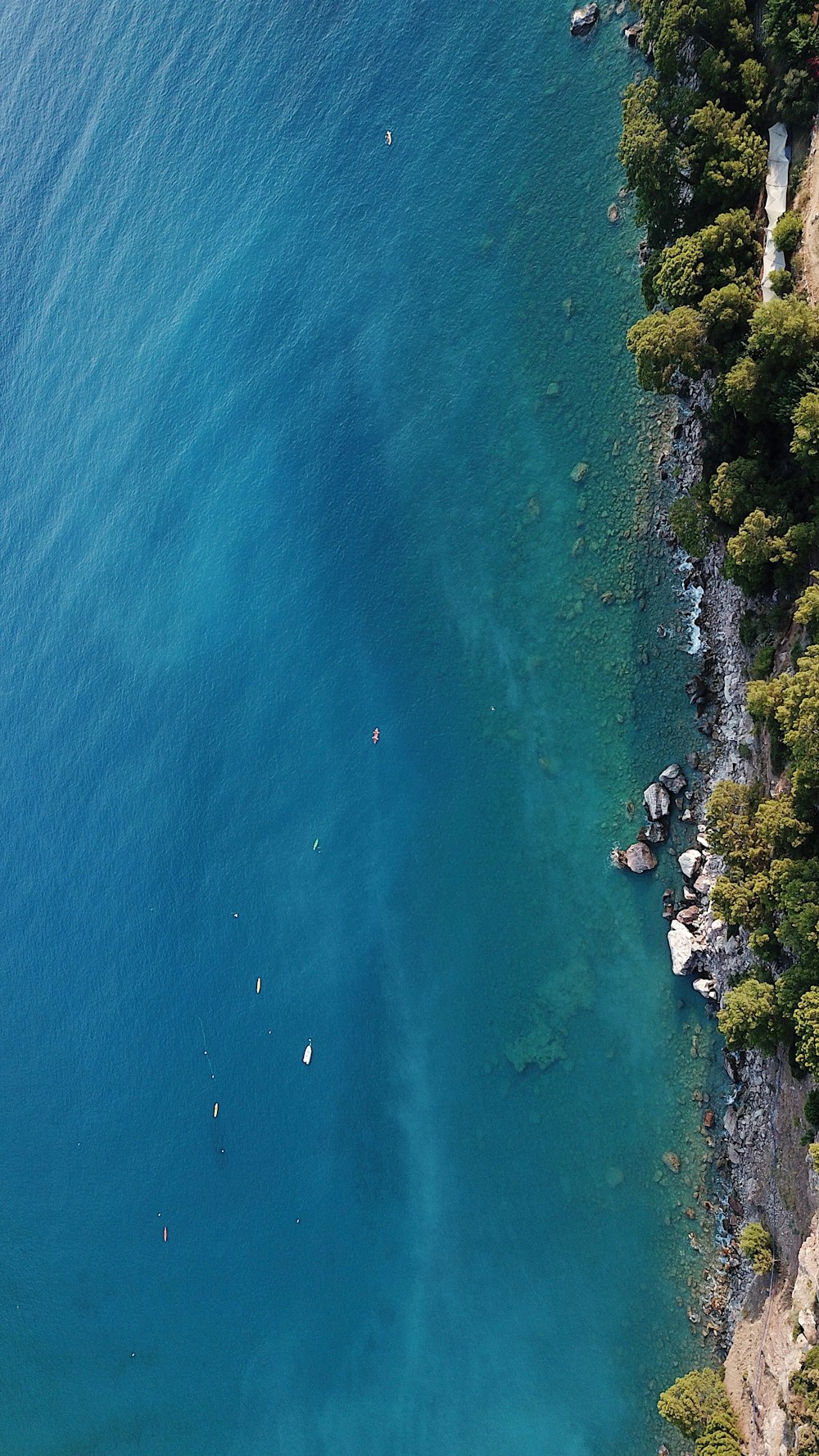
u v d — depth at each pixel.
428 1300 73.12
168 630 97.88
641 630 70.31
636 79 77.75
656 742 68.94
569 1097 70.00
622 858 69.19
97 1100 92.00
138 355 107.69
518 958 73.44
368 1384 74.12
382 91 94.19
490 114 86.38
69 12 123.56
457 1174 73.62
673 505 64.00
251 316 99.19
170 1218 85.62
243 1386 79.06
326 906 83.00
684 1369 62.75
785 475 58.31
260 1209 81.69
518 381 80.06
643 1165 66.50
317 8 100.00
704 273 59.84
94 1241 88.88
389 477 86.44
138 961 92.06
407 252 89.44
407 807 80.50
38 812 102.56
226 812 90.31
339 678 86.19
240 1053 84.94
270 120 102.44
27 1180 93.75
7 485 116.38
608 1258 66.81
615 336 75.12
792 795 53.94
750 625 61.62
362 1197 77.44
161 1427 81.69
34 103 125.31
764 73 60.62
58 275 117.56
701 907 65.75
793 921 51.09
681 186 64.81
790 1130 56.91
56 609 107.00
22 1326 90.44
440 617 81.38
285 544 92.00
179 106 109.94
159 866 92.88
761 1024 53.94
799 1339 51.62
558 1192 69.44
